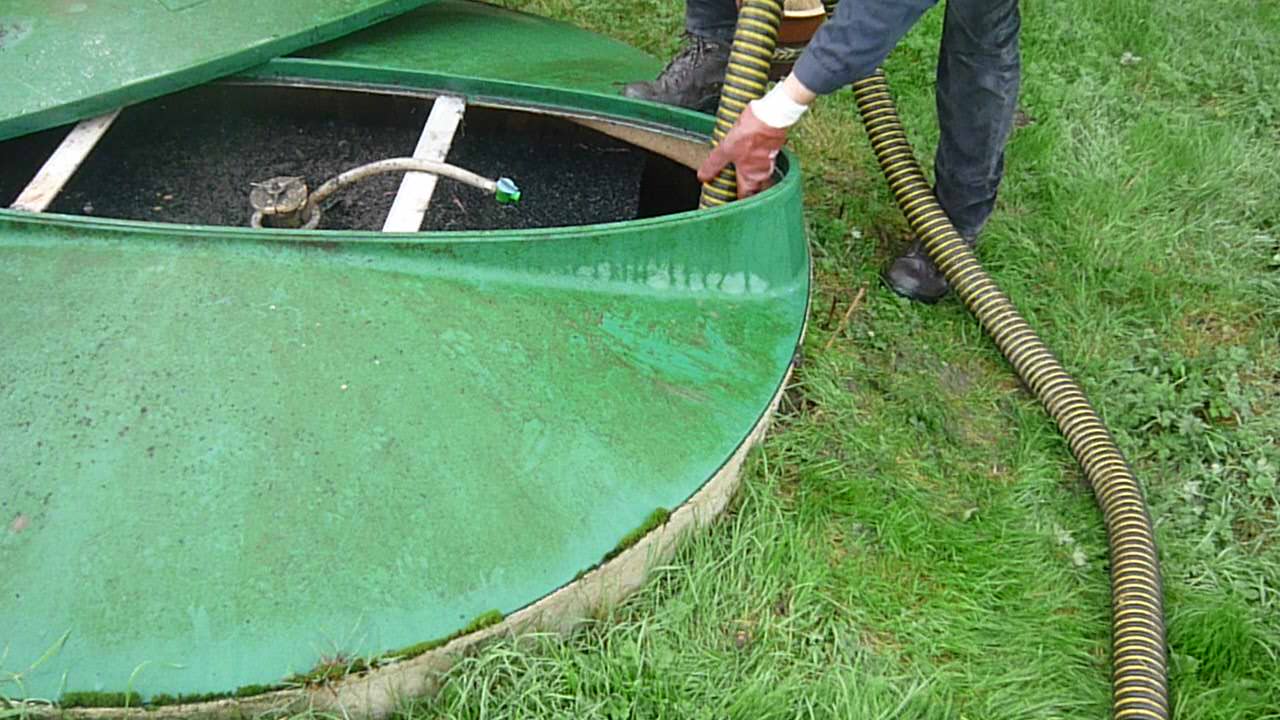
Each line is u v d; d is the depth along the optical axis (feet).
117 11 8.82
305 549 6.17
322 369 6.69
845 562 7.80
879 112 10.42
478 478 6.62
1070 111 13.08
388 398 6.69
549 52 10.87
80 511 6.07
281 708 6.00
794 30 9.97
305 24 9.32
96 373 6.46
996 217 11.44
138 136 9.51
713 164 8.00
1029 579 7.92
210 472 6.26
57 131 8.68
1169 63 14.26
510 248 7.39
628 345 7.59
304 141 9.61
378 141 9.67
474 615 6.28
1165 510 8.57
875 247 10.90
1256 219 11.84
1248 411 9.48
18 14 8.62
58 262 6.83
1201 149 12.52
